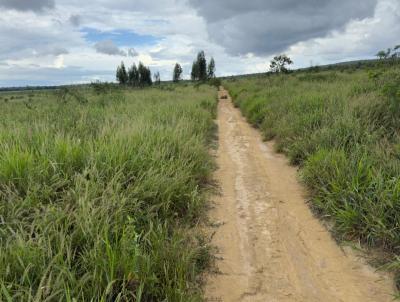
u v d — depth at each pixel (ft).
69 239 8.86
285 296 9.32
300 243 11.98
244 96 66.08
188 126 24.50
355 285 9.64
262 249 11.62
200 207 14.14
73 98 42.73
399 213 11.10
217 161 22.66
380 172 13.04
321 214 13.79
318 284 9.78
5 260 7.79
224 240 12.21
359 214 11.80
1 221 9.80
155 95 57.57
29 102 39.50
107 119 20.71
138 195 12.25
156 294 8.44
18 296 7.16
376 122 19.89
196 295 8.57
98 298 7.26
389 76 28.66
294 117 27.37
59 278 7.45
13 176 11.75
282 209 14.76
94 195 11.07
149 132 18.39
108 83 67.72
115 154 13.98
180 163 16.25
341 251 11.28
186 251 9.97
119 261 8.28
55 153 13.38
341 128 19.58
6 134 15.90
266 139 29.22
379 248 10.98
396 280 9.53
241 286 9.71
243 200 15.88
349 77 59.82
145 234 9.90
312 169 16.25
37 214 9.62
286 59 102.12
